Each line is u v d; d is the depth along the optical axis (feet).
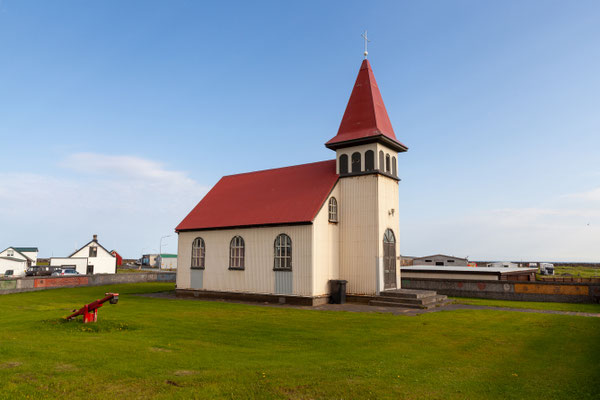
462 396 25.13
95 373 27.71
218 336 43.04
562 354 37.11
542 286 85.56
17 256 287.28
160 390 24.85
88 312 47.70
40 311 63.98
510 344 41.24
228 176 114.93
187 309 68.59
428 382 27.71
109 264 234.17
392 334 45.91
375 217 81.82
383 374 29.09
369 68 93.61
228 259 90.27
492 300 88.99
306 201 83.66
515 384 27.81
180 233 100.27
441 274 123.13
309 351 36.60
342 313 64.85
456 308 72.43
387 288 82.58
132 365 29.76
